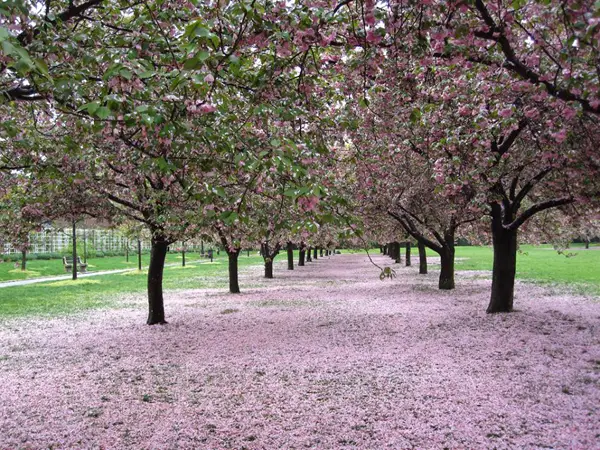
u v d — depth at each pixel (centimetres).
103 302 1709
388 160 1001
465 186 909
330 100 652
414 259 4650
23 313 1444
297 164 354
